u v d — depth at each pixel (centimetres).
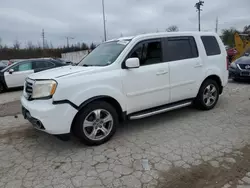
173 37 438
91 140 349
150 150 335
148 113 404
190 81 456
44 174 284
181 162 298
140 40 396
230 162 293
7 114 576
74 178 273
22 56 3972
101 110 351
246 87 771
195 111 509
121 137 386
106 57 394
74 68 374
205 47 489
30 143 380
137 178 268
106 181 264
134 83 380
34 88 331
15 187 260
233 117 461
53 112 309
